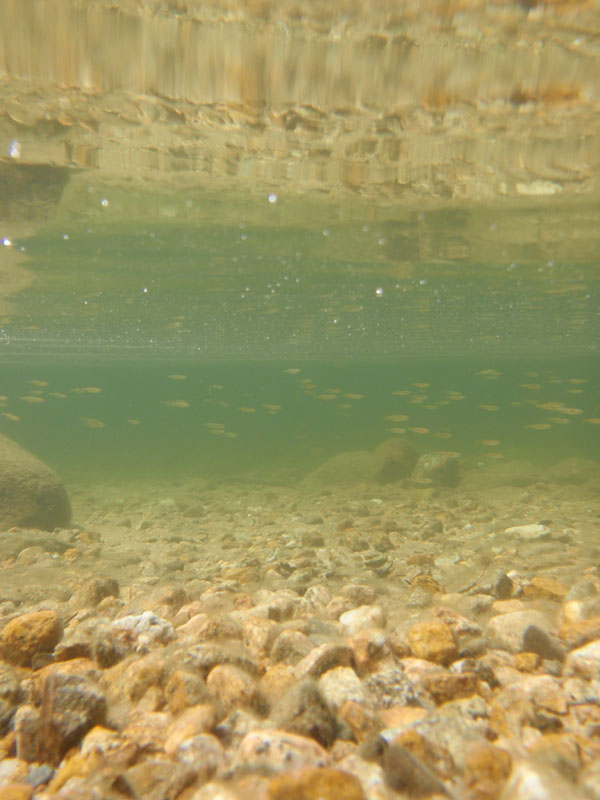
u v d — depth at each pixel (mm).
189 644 281
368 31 430
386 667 254
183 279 1175
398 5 401
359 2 399
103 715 219
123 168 679
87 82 497
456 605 378
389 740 184
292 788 156
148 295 1325
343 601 381
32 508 953
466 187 746
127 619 309
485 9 403
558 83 499
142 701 237
